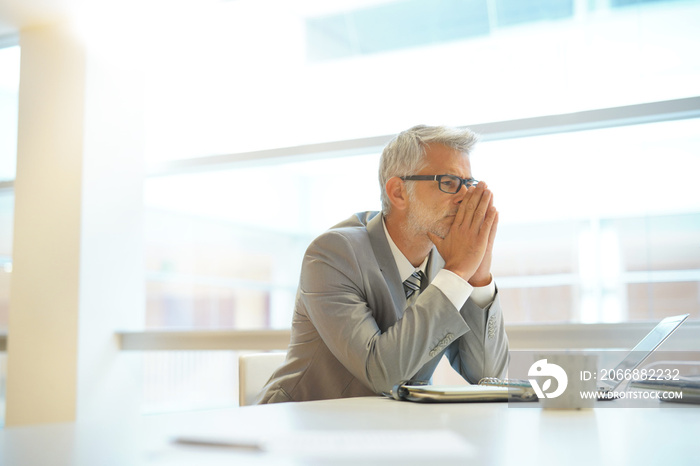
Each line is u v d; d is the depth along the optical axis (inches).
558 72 204.8
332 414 33.1
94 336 134.9
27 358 136.6
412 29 192.2
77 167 135.9
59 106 138.9
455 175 57.3
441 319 49.7
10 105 168.9
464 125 109.8
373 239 58.9
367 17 188.1
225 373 364.5
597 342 93.8
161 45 149.2
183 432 25.6
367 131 121.4
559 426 28.2
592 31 194.9
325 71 198.4
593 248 402.9
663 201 374.3
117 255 140.1
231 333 120.0
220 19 146.3
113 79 142.0
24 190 140.3
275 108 210.1
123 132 142.8
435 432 25.8
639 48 193.6
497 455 20.7
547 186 416.8
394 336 49.4
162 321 466.3
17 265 139.3
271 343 115.3
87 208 135.8
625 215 390.9
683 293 377.4
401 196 58.5
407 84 216.5
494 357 58.1
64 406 132.5
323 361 57.1
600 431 26.7
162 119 156.8
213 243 474.3
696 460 19.9
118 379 137.6
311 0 169.5
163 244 460.4
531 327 97.1
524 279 430.0
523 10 188.4
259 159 128.3
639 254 387.2
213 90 176.2
